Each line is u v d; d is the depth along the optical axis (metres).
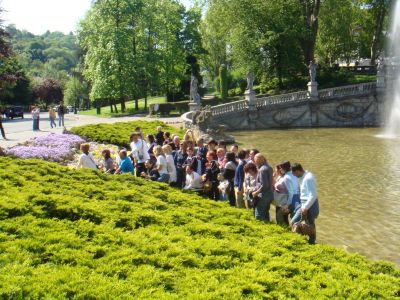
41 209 8.40
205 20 73.19
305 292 6.48
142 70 57.09
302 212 9.77
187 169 13.52
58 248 6.76
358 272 7.40
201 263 7.12
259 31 56.56
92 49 57.78
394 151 26.38
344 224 13.02
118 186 11.82
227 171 12.83
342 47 70.06
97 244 7.27
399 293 6.84
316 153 26.09
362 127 45.16
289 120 46.34
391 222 13.12
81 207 8.75
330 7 60.78
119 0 56.31
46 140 22.47
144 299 5.46
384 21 68.44
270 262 7.39
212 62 82.88
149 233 8.23
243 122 44.78
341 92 47.19
